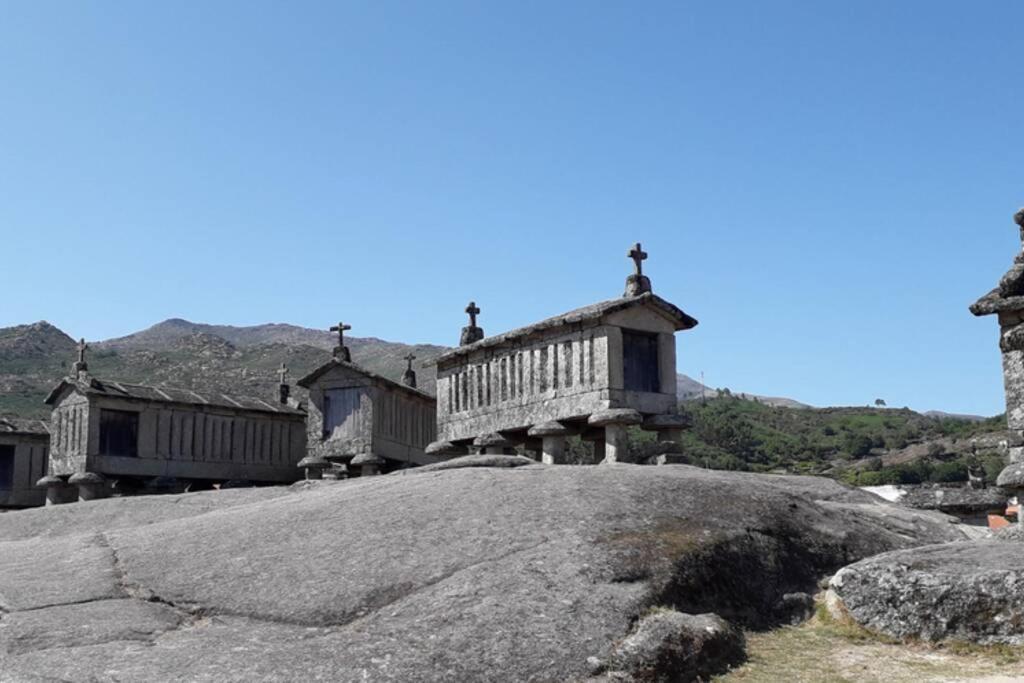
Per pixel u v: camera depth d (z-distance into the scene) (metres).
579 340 18.95
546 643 9.27
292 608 10.18
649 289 19.20
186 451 28.03
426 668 8.73
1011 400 12.69
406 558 10.98
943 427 86.12
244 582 10.88
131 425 27.27
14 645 9.44
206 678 8.41
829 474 64.69
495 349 20.97
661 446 18.75
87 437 26.22
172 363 104.31
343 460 26.05
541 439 21.22
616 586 10.33
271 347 113.94
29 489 31.23
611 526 11.57
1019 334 12.57
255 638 9.52
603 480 13.21
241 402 29.86
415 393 27.08
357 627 9.75
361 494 13.71
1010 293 12.75
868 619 10.91
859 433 84.06
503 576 10.35
